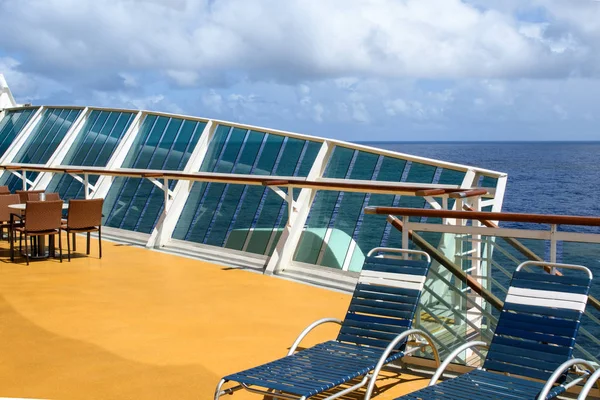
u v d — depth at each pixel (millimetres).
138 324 6352
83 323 6406
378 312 4664
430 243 5051
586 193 81062
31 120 17797
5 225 11531
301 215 9203
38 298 7492
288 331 6090
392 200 8555
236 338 5867
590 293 4258
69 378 4848
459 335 4898
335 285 8062
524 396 3488
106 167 13531
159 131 13484
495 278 4719
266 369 3947
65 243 11859
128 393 4543
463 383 3721
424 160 8750
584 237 4305
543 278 4090
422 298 5086
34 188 15398
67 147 15688
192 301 7305
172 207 11266
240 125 11469
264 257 9500
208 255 10242
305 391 3506
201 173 10805
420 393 3553
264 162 10664
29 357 5352
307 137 10273
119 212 12906
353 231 8633
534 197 81750
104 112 15555
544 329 3924
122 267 9391
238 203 10469
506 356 3965
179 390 4598
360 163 9445
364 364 4062
